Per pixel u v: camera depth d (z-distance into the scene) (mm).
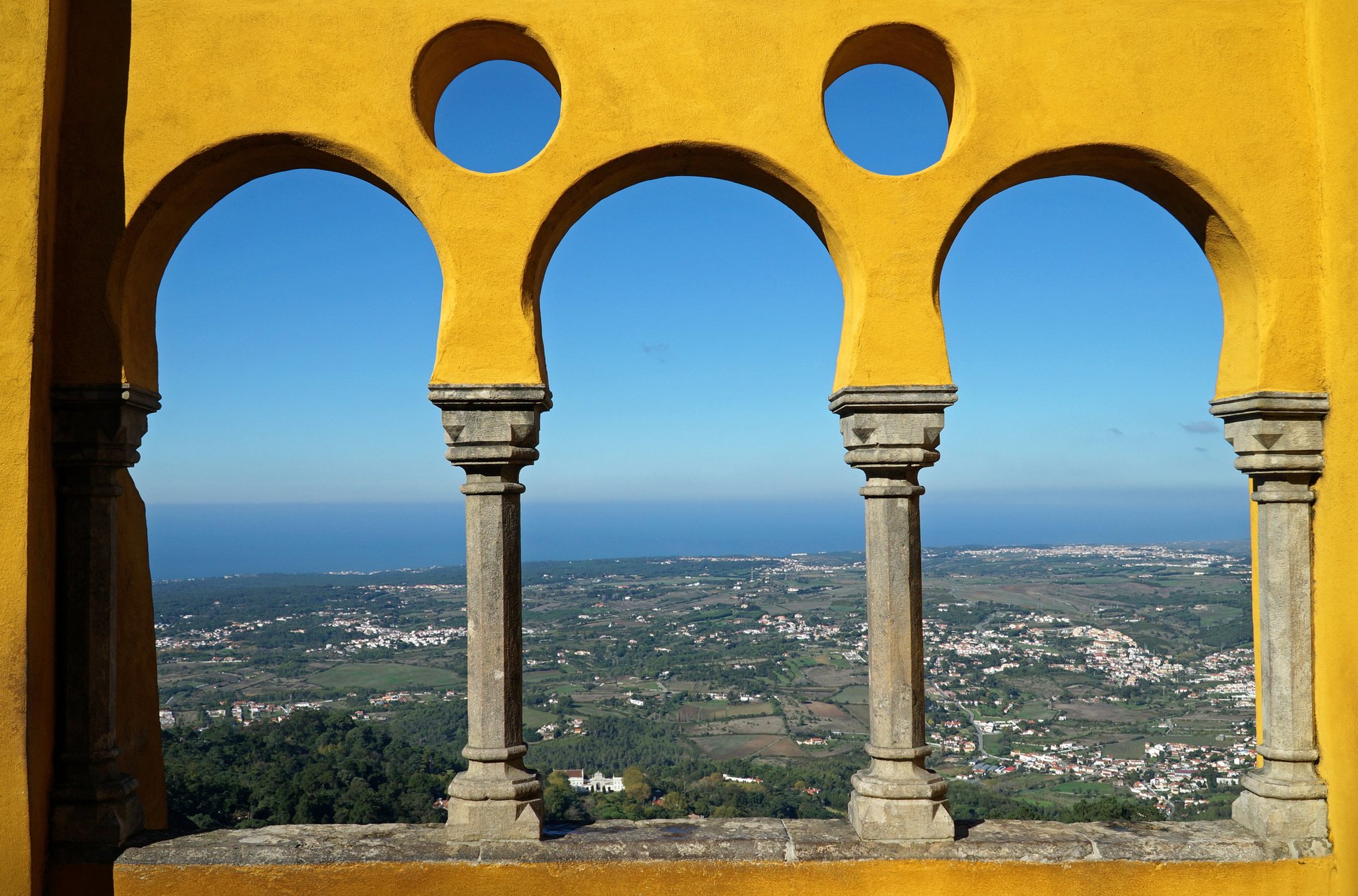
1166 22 4281
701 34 4211
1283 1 4312
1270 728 4316
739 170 4367
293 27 4148
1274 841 4117
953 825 4094
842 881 3975
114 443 4145
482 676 4141
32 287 3904
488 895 3949
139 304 4320
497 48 4469
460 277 4117
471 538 4164
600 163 4156
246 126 4117
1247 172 4262
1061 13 4262
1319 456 4258
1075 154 4293
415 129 4148
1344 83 4090
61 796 4027
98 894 3957
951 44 4234
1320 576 4246
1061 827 4258
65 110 4125
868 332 4180
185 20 4141
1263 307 4281
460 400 4078
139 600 4793
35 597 3924
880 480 4223
